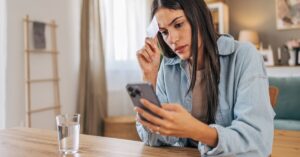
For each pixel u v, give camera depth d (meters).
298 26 4.07
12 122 2.50
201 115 0.99
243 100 0.82
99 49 3.38
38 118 2.75
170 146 0.89
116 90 3.79
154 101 0.66
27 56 2.56
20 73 2.57
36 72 2.71
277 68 4.01
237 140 0.73
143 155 0.79
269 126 0.79
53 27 2.91
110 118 3.41
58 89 2.94
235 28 4.49
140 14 3.98
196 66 0.89
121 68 3.83
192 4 0.87
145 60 0.99
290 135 1.83
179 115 0.67
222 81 0.92
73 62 3.25
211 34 0.90
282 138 1.77
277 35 4.25
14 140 0.98
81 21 3.23
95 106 3.32
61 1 3.05
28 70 2.57
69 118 0.84
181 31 0.87
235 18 4.52
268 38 4.31
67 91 3.15
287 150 1.55
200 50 0.93
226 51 0.92
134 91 0.68
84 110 3.28
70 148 0.83
